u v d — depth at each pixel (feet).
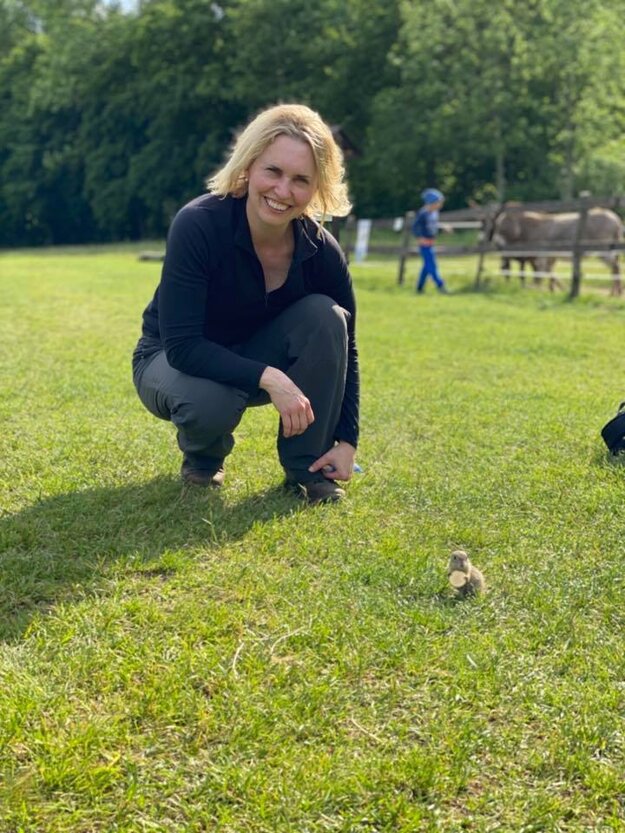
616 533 9.91
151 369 10.80
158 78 128.47
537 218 44.62
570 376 19.48
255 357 10.61
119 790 5.74
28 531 9.63
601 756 6.15
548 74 101.55
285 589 8.41
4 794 5.63
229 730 6.32
